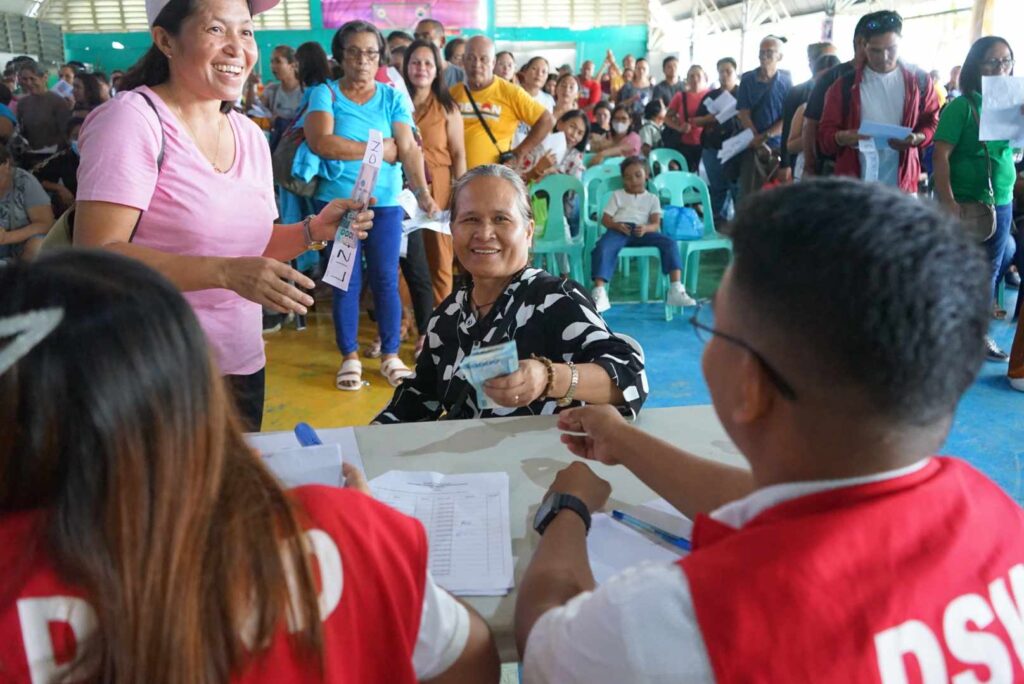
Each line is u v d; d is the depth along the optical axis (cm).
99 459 51
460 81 462
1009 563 60
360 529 62
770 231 57
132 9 1683
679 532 110
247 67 169
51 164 554
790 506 60
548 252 505
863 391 55
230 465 59
